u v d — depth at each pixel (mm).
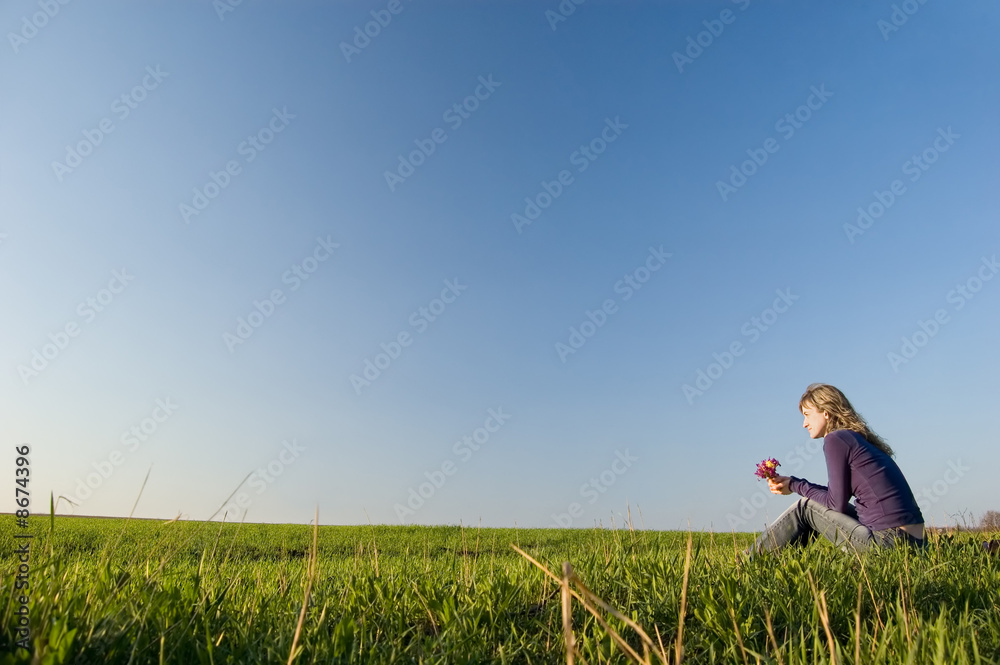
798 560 3609
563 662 2500
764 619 2727
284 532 13016
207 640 2100
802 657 2248
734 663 2422
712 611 2746
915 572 3348
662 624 2799
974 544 4164
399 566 4324
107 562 2811
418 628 2805
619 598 3168
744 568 3473
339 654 2275
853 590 2986
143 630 2217
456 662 2367
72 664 1892
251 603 2803
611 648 2477
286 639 2275
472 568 3766
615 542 4109
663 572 3398
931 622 2479
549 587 3371
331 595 3184
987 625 2631
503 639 2729
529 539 11727
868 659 2209
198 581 2793
